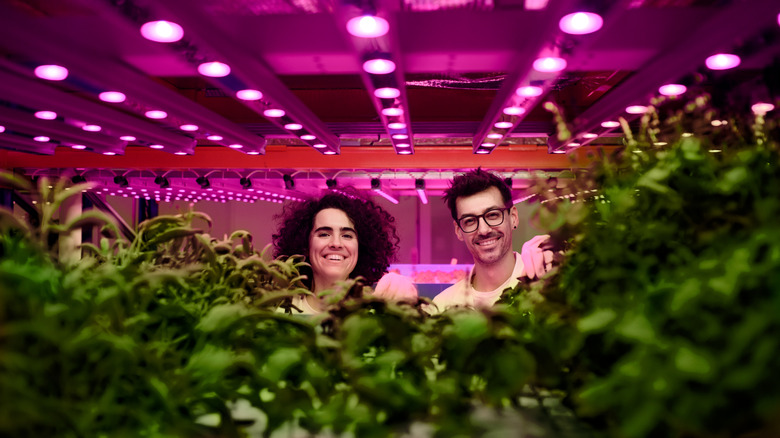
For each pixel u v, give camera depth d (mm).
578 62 2318
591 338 625
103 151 4555
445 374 668
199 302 804
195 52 1851
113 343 536
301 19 1981
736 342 443
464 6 1988
